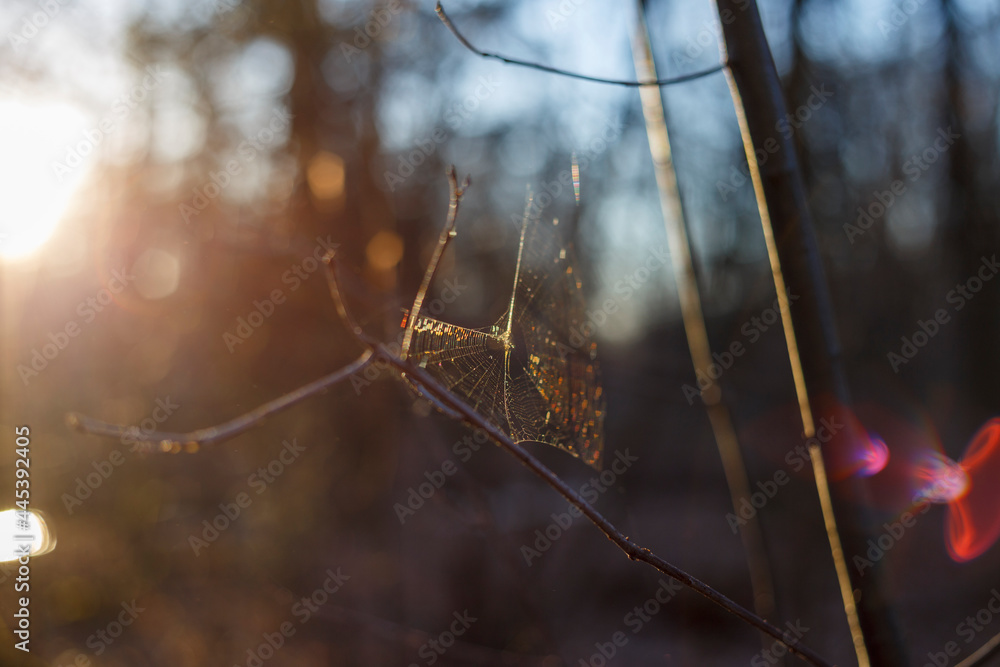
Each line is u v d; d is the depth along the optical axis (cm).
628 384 393
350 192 503
